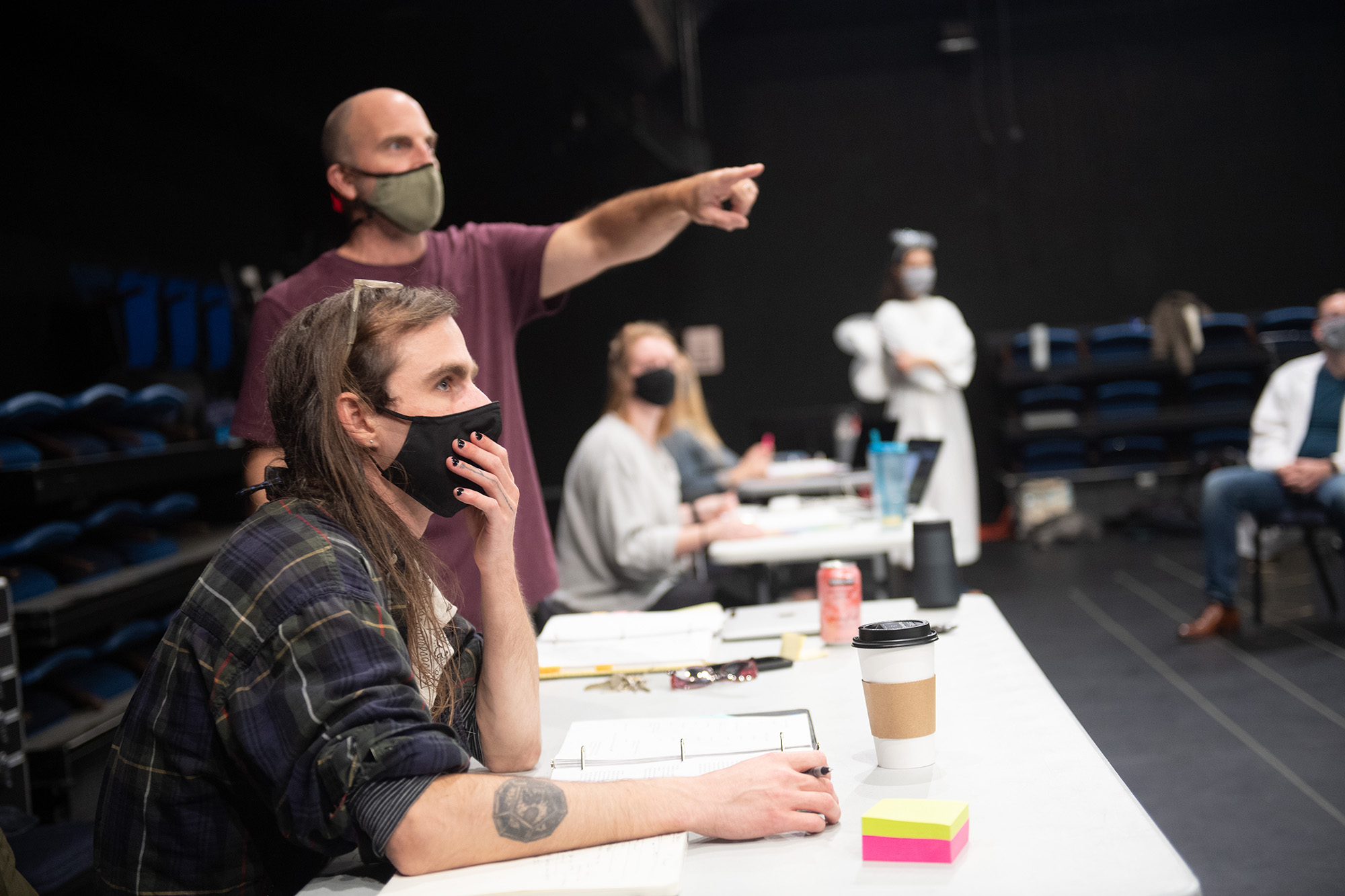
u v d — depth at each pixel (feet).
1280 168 24.54
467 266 6.25
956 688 4.31
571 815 2.90
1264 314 23.95
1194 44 24.64
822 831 3.04
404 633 3.35
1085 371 23.21
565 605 8.91
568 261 6.40
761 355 25.84
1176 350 22.93
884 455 8.56
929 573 5.81
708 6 24.16
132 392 13.33
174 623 3.07
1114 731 10.29
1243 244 24.70
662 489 9.23
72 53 13.25
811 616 5.87
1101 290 25.08
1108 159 24.95
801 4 25.43
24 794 8.18
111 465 10.80
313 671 2.82
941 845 2.77
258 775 2.88
